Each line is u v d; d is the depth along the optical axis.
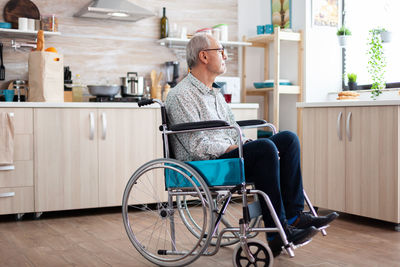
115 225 3.22
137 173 2.24
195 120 2.21
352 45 4.45
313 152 3.56
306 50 4.38
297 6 4.47
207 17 4.69
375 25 4.21
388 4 4.08
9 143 3.33
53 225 3.25
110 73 4.29
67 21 4.12
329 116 3.42
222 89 4.42
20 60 3.96
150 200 3.78
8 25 3.78
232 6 4.81
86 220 3.41
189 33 4.61
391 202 2.98
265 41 4.75
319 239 2.75
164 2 4.49
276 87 4.32
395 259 2.34
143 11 4.02
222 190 2.13
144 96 4.18
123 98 3.88
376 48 4.02
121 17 4.14
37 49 3.67
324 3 4.45
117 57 4.31
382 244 2.64
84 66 4.19
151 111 3.79
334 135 3.38
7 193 3.37
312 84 4.42
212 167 2.10
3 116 3.32
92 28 4.21
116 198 3.69
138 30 4.39
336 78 4.54
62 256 2.45
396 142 2.95
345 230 2.99
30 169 3.44
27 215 3.65
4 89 3.86
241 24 4.86
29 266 2.28
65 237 2.88
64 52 4.12
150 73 4.44
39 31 3.67
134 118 3.74
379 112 3.05
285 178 2.16
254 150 2.08
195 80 2.31
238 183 2.04
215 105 2.37
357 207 3.21
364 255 2.41
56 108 3.50
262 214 2.12
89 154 3.60
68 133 3.54
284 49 4.64
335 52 4.54
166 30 4.42
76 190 3.57
